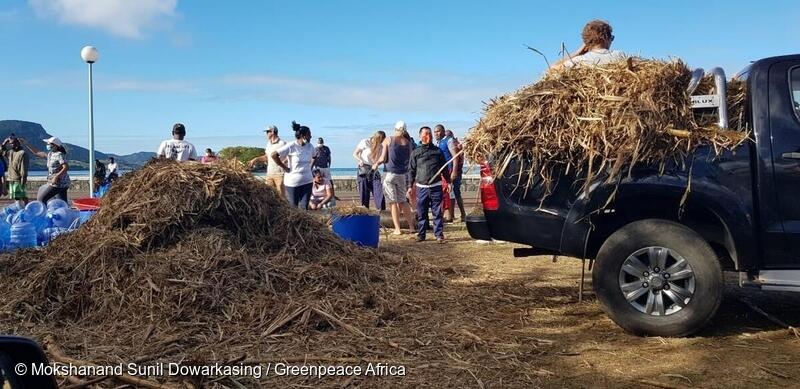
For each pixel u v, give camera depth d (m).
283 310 5.09
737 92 5.04
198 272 5.34
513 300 5.89
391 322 5.09
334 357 4.28
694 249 4.63
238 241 5.90
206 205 5.96
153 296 5.10
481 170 5.19
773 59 4.80
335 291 5.63
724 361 4.23
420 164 9.84
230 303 5.15
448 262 7.86
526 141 4.89
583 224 4.84
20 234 7.98
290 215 6.57
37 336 4.69
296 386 3.81
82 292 5.27
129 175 6.39
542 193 4.95
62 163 12.10
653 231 4.70
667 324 4.68
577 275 7.04
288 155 10.69
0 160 14.92
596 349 4.48
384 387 3.80
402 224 11.14
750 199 4.63
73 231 6.30
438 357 4.31
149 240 5.64
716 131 4.67
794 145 4.60
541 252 5.36
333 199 14.10
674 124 4.64
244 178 6.52
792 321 5.18
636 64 4.90
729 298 5.98
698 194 4.64
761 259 4.66
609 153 4.64
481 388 3.78
